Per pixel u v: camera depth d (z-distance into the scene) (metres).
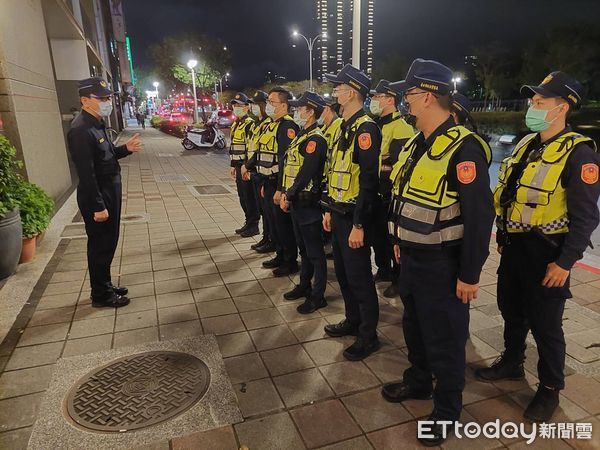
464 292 2.08
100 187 3.63
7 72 5.90
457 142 1.99
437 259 2.10
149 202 8.38
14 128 6.02
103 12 28.44
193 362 3.02
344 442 2.30
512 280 2.61
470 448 2.26
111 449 2.26
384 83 3.82
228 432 2.37
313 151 3.44
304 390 2.72
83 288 4.26
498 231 2.60
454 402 2.28
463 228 2.03
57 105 8.75
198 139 18.89
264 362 3.02
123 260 5.06
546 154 2.28
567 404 2.56
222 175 12.05
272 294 4.14
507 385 2.77
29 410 2.55
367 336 3.07
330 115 3.77
